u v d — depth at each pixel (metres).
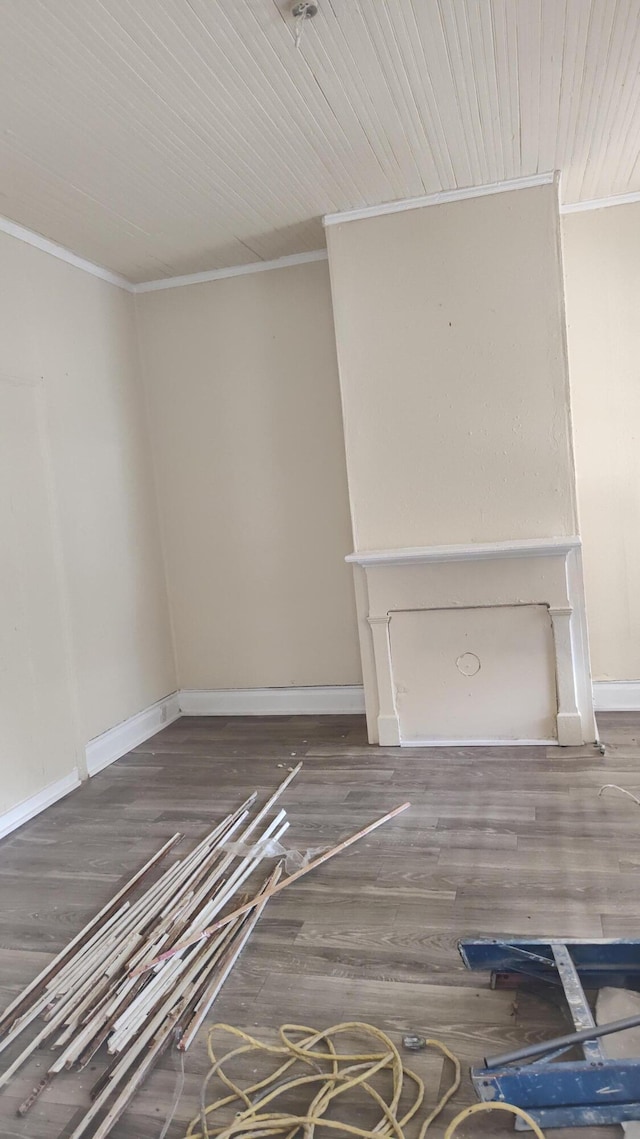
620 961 1.92
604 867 2.47
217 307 4.39
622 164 3.36
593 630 4.04
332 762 3.67
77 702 3.75
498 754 3.56
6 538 3.32
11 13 2.07
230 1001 2.01
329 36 2.29
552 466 3.51
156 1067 1.81
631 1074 1.54
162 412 4.57
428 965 2.08
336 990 2.01
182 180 3.18
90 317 4.07
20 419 3.46
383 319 3.63
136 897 2.59
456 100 2.71
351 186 3.37
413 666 3.76
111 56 2.30
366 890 2.47
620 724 3.82
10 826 3.22
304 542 4.41
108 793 3.55
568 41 2.39
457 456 3.62
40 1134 1.66
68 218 3.48
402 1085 1.69
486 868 2.54
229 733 4.30
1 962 2.29
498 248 3.46
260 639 4.56
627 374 3.85
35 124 2.65
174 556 4.66
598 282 3.84
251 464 4.45
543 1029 1.81
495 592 3.60
